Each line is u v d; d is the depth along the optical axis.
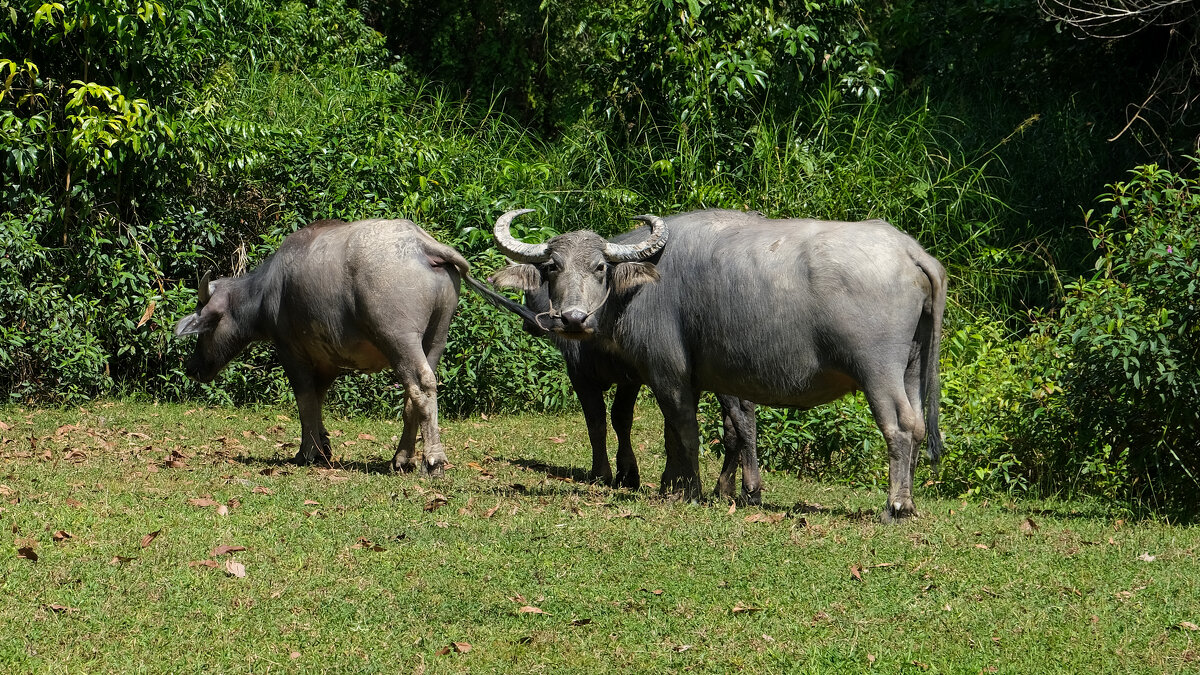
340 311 15.03
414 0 42.97
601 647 8.95
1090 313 14.92
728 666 8.62
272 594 9.83
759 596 10.12
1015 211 26.73
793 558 11.24
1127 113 27.95
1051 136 29.25
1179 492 14.73
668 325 13.74
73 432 18.09
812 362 12.71
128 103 21.27
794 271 12.64
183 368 22.30
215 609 9.44
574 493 14.55
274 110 26.89
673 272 13.68
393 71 36.19
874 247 12.41
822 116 26.52
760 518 12.91
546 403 22.53
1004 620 9.61
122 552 10.75
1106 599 10.19
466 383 22.34
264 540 11.38
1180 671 8.54
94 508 12.27
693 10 26.28
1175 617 9.71
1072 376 15.02
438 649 8.84
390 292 14.66
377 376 22.02
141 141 21.62
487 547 11.40
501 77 41.97
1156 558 11.62
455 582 10.29
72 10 21.20
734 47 27.08
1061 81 31.12
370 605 9.67
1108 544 12.18
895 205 25.19
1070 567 11.18
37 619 9.05
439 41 41.94
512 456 18.48
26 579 9.88
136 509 12.37
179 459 15.67
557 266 13.71
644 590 10.22
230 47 27.44
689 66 26.45
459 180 26.03
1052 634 9.27
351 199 23.84
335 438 19.23
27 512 11.91
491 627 9.30
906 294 12.39
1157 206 15.25
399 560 10.88
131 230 22.41
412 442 15.62
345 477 14.73
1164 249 14.22
